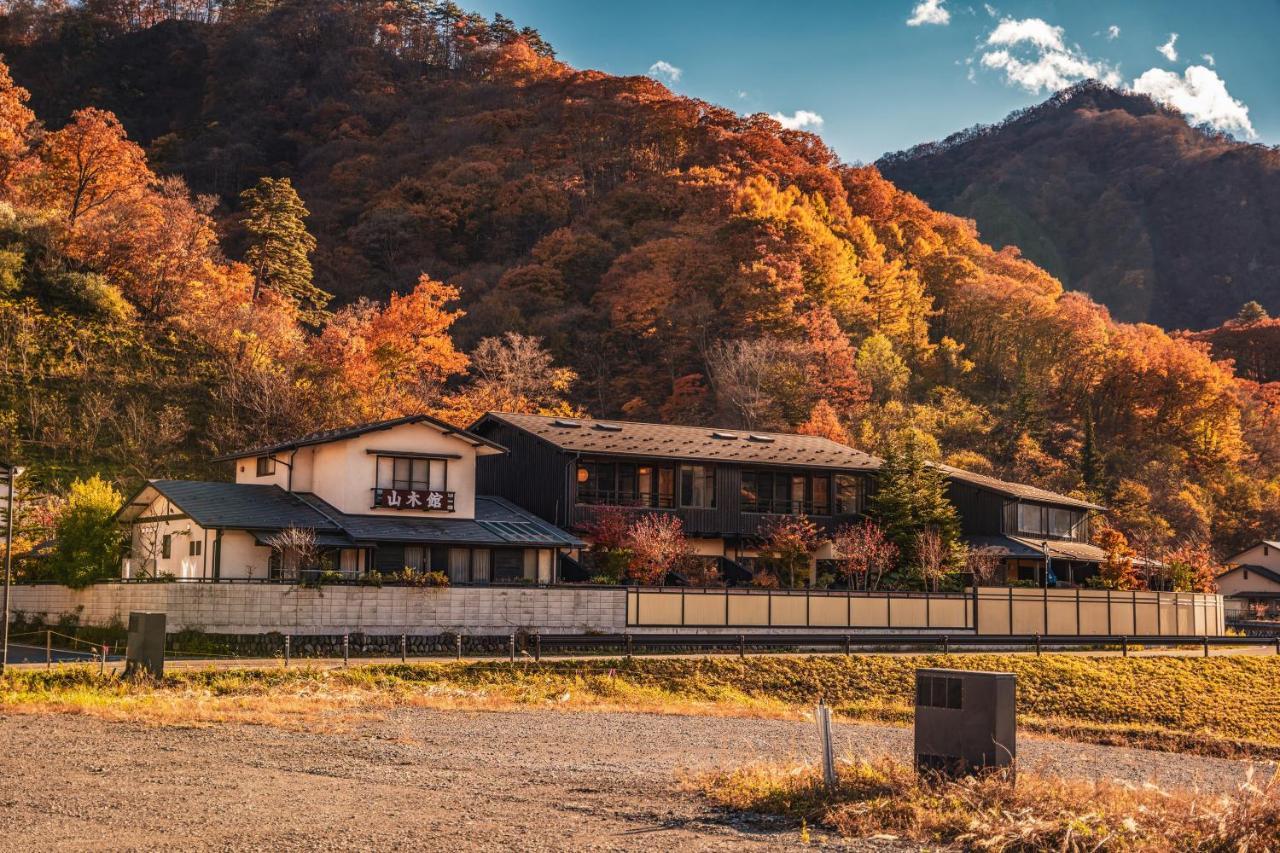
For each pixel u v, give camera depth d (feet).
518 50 631.97
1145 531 287.69
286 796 50.34
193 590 116.26
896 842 44.19
